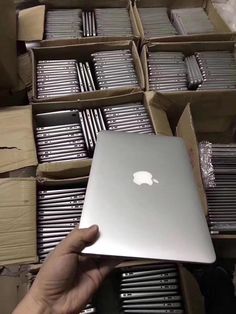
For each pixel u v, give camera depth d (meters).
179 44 1.46
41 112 1.27
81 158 1.18
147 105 1.28
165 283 1.04
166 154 0.94
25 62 1.46
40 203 1.10
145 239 0.79
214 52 1.49
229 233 1.14
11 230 0.99
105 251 0.77
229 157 1.23
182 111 1.35
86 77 1.39
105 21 1.59
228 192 1.19
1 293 0.95
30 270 0.96
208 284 1.23
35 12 1.55
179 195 0.86
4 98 1.42
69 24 1.57
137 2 1.70
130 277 1.05
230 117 1.42
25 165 1.11
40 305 0.73
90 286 0.81
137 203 0.84
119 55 1.44
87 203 0.84
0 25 1.23
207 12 1.74
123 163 0.91
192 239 0.80
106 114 1.29
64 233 1.06
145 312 1.01
